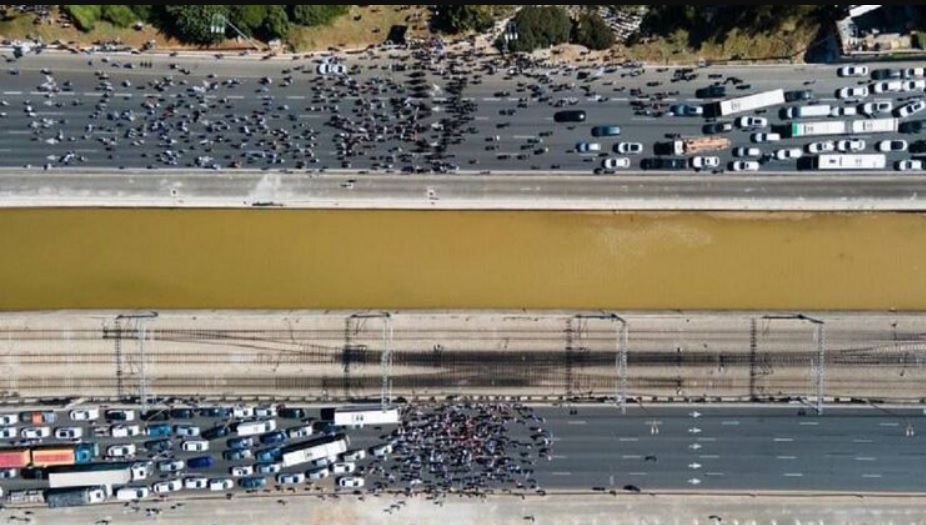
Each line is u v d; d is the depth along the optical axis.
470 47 83.06
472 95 83.62
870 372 85.56
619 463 85.50
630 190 84.31
